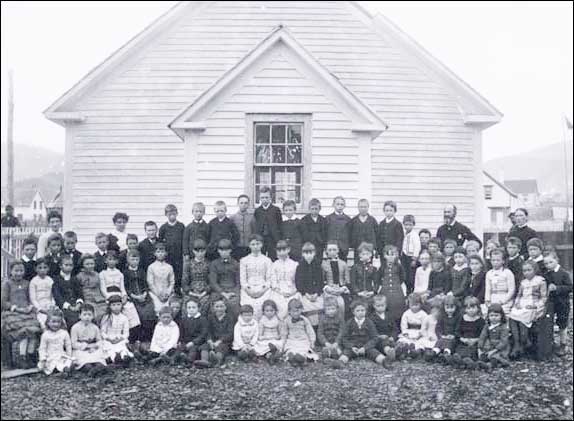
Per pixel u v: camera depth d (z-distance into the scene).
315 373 8.08
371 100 15.50
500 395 7.15
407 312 9.23
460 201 15.60
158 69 15.39
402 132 15.54
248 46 15.48
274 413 6.62
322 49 15.52
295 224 10.10
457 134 15.62
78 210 15.18
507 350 8.49
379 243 10.39
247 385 7.55
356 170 10.87
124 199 15.25
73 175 15.22
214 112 10.90
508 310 8.94
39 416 6.53
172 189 15.27
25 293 8.78
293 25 15.53
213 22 15.48
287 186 11.23
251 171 10.89
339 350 8.72
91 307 8.55
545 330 8.60
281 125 11.05
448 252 10.05
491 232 22.08
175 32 15.42
